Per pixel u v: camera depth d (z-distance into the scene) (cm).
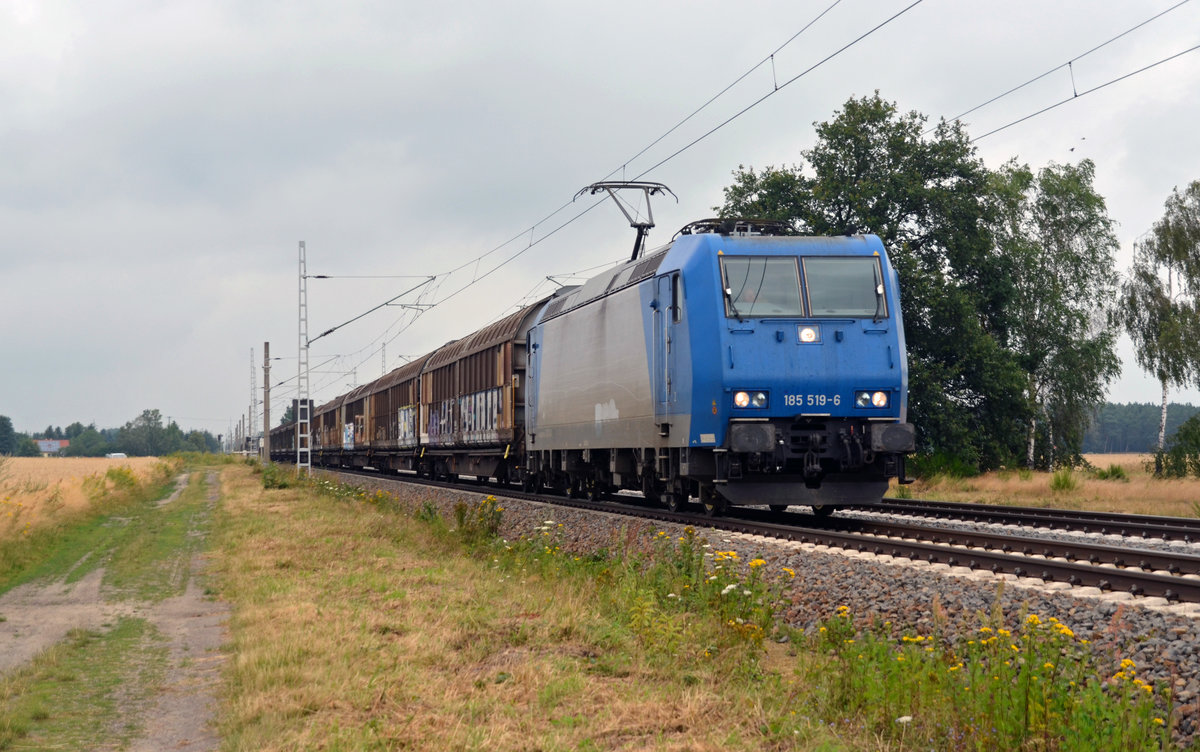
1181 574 1031
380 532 1881
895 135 4134
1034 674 621
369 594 1188
